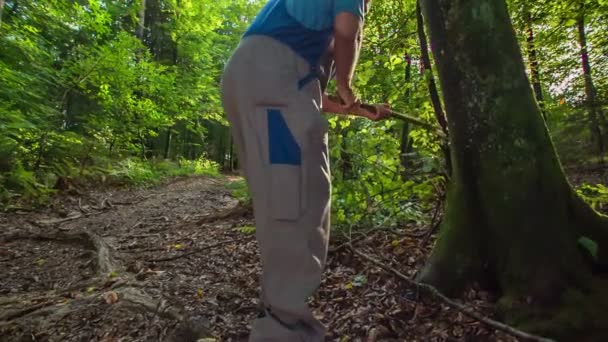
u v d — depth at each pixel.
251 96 1.31
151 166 13.91
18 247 4.62
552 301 1.76
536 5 4.82
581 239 1.85
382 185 3.36
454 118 2.09
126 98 11.77
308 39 1.35
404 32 3.79
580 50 6.54
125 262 3.77
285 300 1.26
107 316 2.38
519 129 1.91
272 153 1.28
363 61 3.76
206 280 3.02
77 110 12.06
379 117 1.89
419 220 3.38
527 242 1.87
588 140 7.23
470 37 1.97
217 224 5.32
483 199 2.02
